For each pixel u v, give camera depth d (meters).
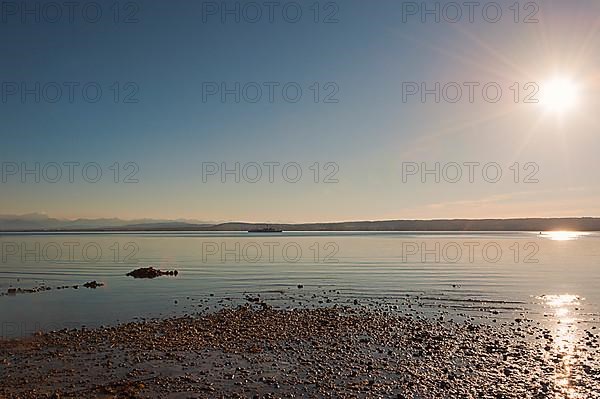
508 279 47.66
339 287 42.72
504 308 31.11
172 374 17.19
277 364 18.34
